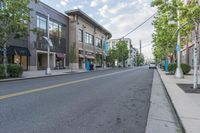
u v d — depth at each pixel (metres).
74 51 42.72
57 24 47.97
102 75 28.48
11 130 5.73
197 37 13.19
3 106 8.48
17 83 17.77
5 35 22.62
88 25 62.28
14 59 34.53
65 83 17.36
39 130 5.76
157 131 5.88
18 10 22.58
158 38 30.38
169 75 26.62
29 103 9.10
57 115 7.27
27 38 37.56
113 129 5.96
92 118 7.00
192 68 39.88
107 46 78.38
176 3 13.48
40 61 44.12
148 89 14.24
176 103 8.88
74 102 9.46
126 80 20.75
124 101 9.94
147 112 7.95
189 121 6.34
